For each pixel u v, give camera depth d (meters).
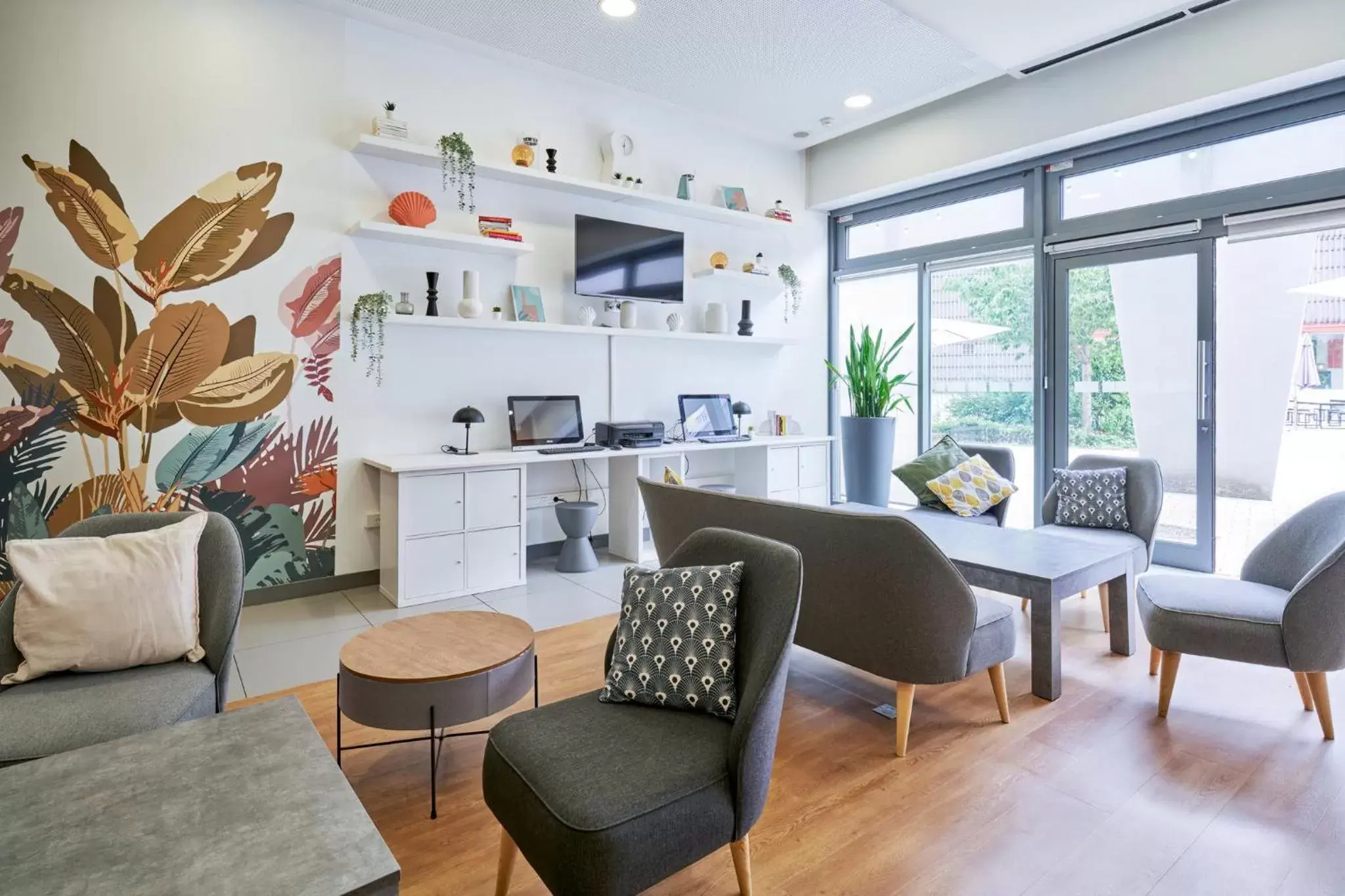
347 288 4.04
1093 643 3.31
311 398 3.96
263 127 3.75
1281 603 2.44
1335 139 3.82
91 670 1.91
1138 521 3.71
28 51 3.21
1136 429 4.62
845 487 5.82
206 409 3.67
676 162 5.38
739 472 5.67
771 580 1.68
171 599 2.00
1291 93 3.87
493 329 4.54
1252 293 4.17
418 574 3.85
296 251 3.87
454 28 4.03
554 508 4.92
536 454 4.32
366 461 4.10
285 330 3.86
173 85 3.52
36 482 3.31
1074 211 4.91
